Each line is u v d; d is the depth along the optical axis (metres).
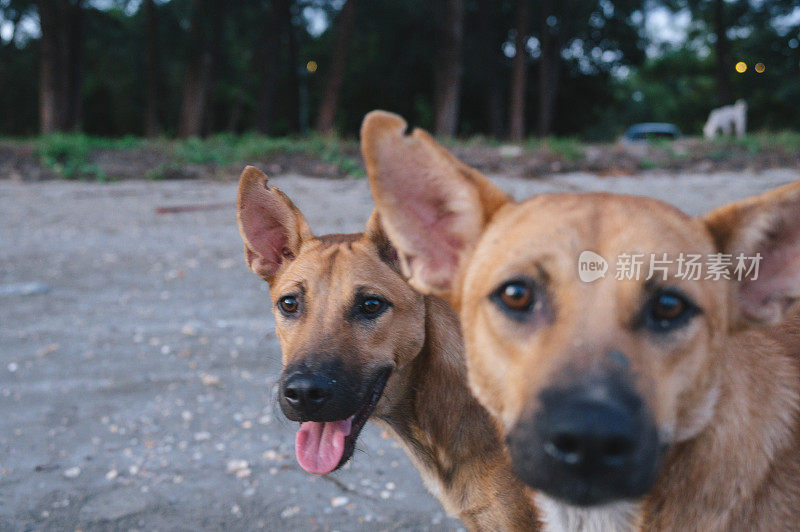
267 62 6.48
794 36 7.85
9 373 1.15
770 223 0.50
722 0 6.90
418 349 0.69
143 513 0.81
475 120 7.88
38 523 0.79
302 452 0.67
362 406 0.67
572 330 0.46
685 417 0.49
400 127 0.52
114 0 6.85
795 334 0.58
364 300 0.68
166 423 0.99
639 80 11.95
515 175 3.02
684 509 0.52
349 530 0.79
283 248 0.75
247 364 1.19
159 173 2.96
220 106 9.44
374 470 0.90
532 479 0.45
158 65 6.44
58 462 0.91
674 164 3.20
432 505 0.83
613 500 0.44
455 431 0.67
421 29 6.89
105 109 8.92
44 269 1.79
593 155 3.30
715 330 0.49
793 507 0.52
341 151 3.31
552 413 0.44
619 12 7.05
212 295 1.58
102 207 2.47
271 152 3.22
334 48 5.48
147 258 1.89
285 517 0.81
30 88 8.47
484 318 0.50
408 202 0.54
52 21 5.46
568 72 7.93
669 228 0.48
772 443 0.52
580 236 0.47
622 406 0.43
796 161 3.18
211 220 2.31
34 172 2.97
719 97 7.04
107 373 1.15
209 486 0.86
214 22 5.85
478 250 0.52
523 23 6.13
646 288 0.46
